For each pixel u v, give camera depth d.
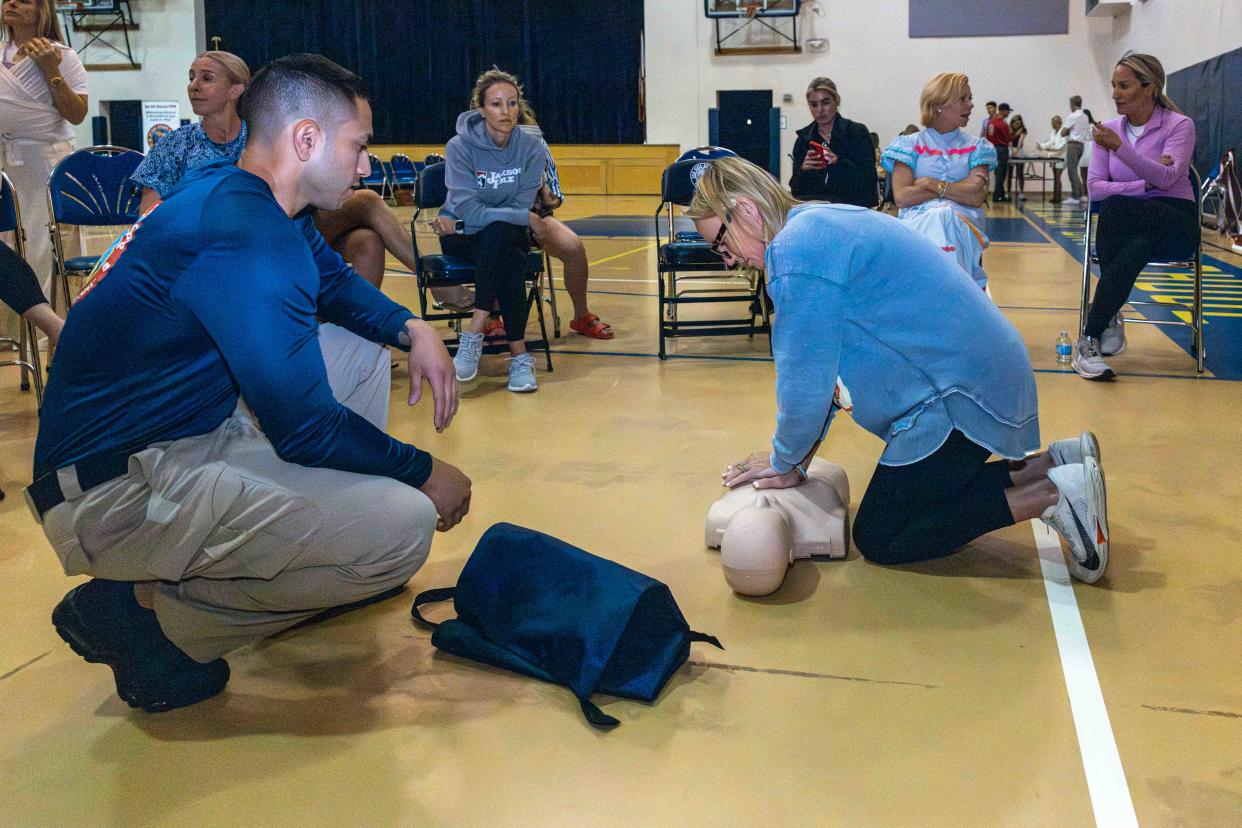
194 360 1.67
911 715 1.83
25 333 4.47
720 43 19.44
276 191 1.74
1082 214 14.84
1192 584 2.35
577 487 3.10
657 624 1.95
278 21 20.50
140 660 1.85
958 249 4.00
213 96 3.52
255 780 1.67
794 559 2.55
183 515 1.69
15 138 4.81
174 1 19.78
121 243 1.71
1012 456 2.30
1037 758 1.69
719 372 4.68
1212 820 1.52
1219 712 1.81
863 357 2.29
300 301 1.64
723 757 1.71
